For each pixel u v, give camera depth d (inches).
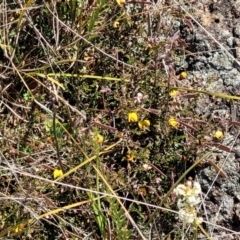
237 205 13.8
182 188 9.9
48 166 13.5
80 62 14.6
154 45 14.3
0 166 12.6
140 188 13.7
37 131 14.4
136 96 14.1
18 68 14.6
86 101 14.7
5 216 13.1
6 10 14.3
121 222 11.7
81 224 13.5
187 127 13.9
